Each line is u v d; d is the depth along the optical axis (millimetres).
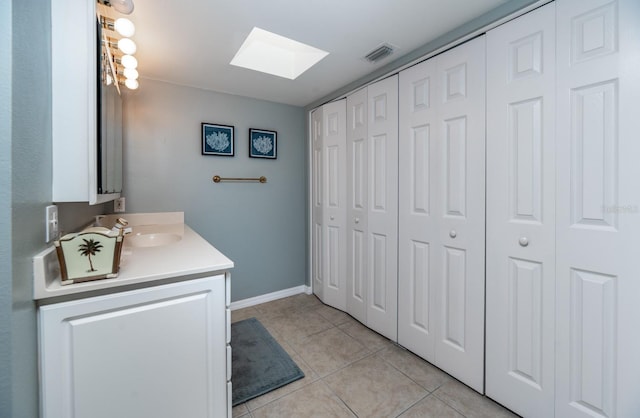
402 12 1421
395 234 2008
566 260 1198
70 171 965
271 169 2828
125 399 948
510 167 1371
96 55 1054
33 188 801
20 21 708
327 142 2635
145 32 1577
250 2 1336
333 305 2672
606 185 1088
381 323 2148
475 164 1513
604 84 1083
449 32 1591
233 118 2588
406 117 1895
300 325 2326
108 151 1363
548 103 1233
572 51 1161
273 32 1596
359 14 1435
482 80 1469
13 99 678
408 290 1922
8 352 677
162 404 1012
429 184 1761
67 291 842
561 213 1209
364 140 2254
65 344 859
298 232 3039
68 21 949
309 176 2971
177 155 2328
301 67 2143
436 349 1748
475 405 1444
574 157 1169
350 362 1817
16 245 702
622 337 1063
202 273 1079
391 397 1507
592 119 1115
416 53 1784
